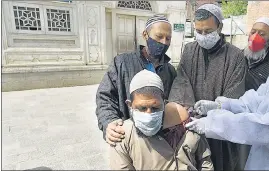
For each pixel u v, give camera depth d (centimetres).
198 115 118
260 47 137
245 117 114
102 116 119
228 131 112
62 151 157
